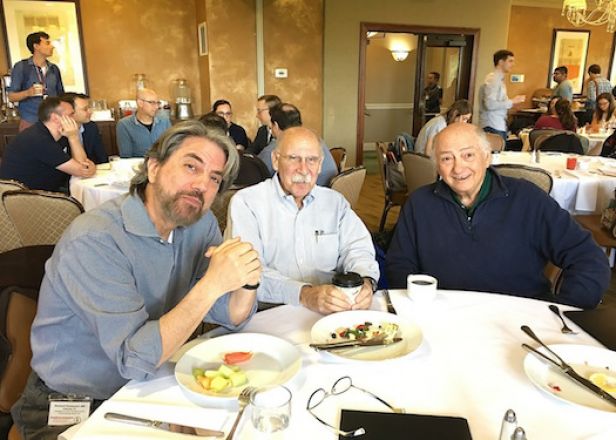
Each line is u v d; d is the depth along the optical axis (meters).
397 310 1.33
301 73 6.41
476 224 1.73
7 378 1.23
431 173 3.67
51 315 1.10
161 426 0.85
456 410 0.90
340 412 0.89
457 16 6.91
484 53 7.20
